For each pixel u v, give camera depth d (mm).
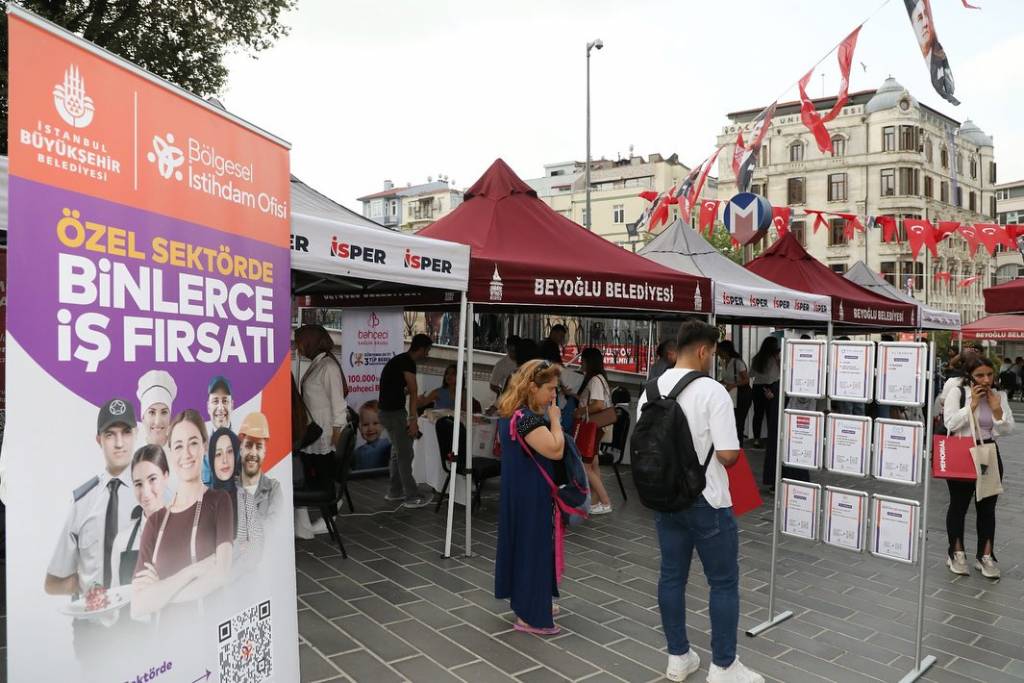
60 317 1817
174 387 2184
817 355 4355
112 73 1984
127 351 2012
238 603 2455
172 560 2156
